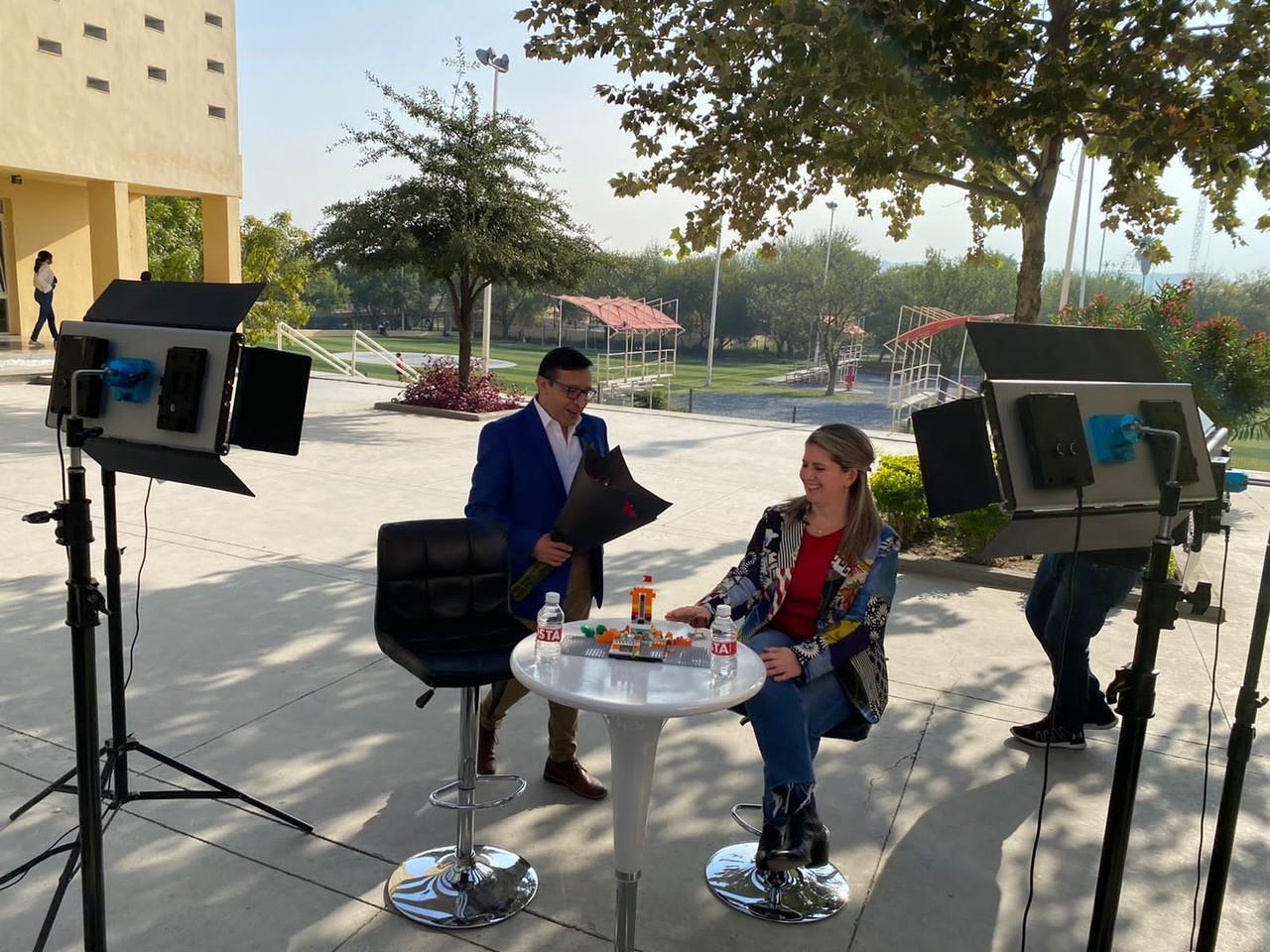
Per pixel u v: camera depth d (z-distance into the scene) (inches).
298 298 1364.4
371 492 375.2
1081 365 114.0
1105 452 107.6
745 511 376.8
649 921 124.5
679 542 323.0
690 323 2947.8
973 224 346.3
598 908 126.5
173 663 199.6
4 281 833.5
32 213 845.2
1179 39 227.1
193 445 105.9
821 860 125.6
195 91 850.1
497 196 610.9
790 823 122.9
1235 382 456.4
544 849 139.7
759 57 261.3
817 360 2365.9
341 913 122.7
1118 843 105.2
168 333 109.3
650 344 3006.9
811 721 126.7
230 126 888.3
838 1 229.3
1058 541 109.5
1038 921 127.8
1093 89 245.9
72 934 116.1
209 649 208.5
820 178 302.8
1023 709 195.0
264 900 124.5
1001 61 228.7
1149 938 125.0
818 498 129.7
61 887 110.4
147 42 802.8
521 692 153.3
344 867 132.7
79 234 887.7
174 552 279.7
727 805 153.8
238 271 924.0
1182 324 478.9
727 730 180.1
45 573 251.9
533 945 118.7
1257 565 324.8
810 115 248.2
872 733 182.1
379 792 152.9
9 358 688.4
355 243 599.2
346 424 565.6
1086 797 161.0
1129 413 111.4
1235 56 225.6
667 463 484.1
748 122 265.4
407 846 138.3
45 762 156.6
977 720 189.3
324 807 147.9
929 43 226.1
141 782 151.6
